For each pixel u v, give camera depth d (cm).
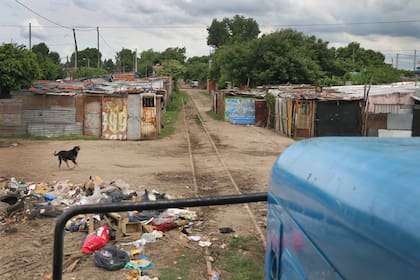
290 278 193
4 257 802
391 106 2805
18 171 1622
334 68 5769
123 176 1546
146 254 812
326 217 154
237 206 1123
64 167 1727
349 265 137
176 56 14062
